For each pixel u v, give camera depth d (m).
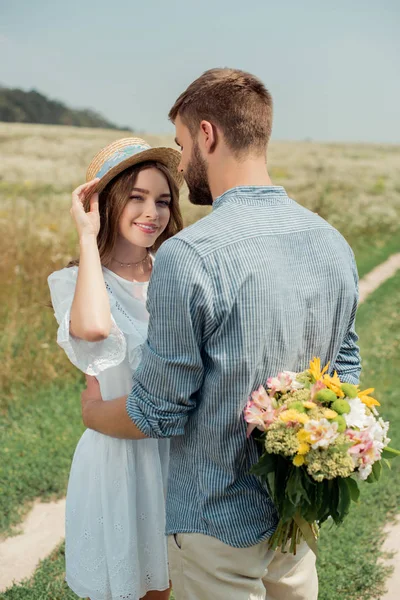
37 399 4.71
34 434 4.22
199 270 1.46
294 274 1.55
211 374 1.53
